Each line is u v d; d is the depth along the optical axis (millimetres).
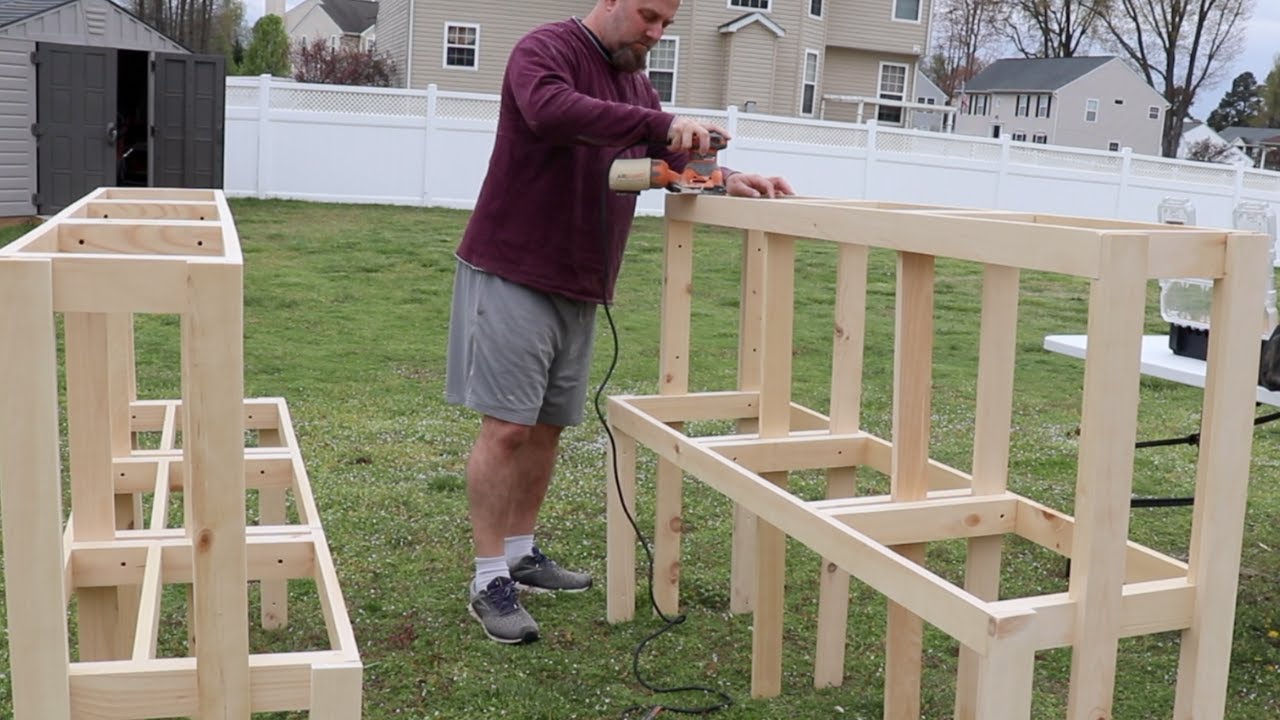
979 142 15766
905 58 26578
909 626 2410
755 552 2852
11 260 1445
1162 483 4734
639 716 2559
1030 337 8438
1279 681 2879
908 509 2369
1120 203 16109
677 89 23688
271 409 3152
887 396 6262
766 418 2861
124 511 2869
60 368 5859
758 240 3129
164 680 1645
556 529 3855
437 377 6246
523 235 2773
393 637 2936
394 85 24359
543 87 2650
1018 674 1793
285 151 14031
